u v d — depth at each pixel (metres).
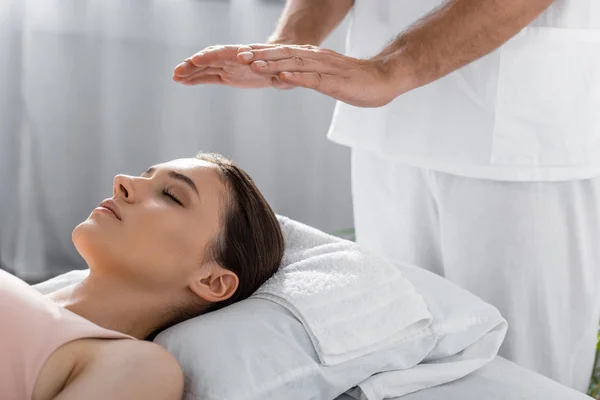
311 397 1.22
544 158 1.55
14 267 2.81
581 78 1.52
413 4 1.63
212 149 2.98
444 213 1.66
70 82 2.76
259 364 1.16
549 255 1.60
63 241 2.85
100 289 1.28
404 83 1.36
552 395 1.30
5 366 1.08
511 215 1.58
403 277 1.37
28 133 2.75
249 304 1.28
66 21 2.72
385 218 1.82
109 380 1.04
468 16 1.37
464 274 1.65
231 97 2.97
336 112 1.82
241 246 1.35
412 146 1.64
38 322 1.10
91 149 2.82
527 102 1.53
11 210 2.78
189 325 1.22
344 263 1.35
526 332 1.64
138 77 2.83
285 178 3.10
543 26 1.49
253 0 2.92
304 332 1.23
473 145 1.57
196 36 2.88
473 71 1.54
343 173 3.17
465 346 1.40
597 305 1.66
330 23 1.79
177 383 1.09
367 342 1.25
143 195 1.30
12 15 2.67
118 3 2.76
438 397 1.29
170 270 1.29
